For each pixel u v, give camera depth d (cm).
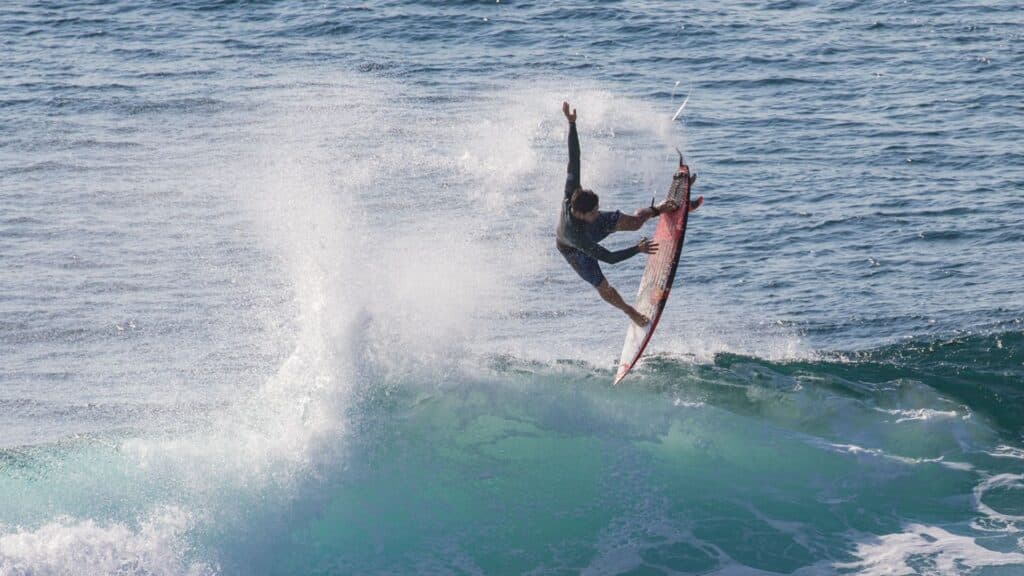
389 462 5200
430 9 14025
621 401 5806
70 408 5850
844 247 7719
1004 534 4638
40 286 7306
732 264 7562
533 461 5256
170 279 7462
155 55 12419
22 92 11125
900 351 6278
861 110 10519
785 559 4541
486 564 4544
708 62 12075
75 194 8800
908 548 4566
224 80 11538
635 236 8150
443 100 10888
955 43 12506
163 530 4600
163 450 5278
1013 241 7638
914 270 7325
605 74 11688
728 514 4856
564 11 13925
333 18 13712
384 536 4709
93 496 4881
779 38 12875
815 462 5238
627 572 4484
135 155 9600
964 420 5566
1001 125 9919
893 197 8488
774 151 9538
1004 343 6281
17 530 4612
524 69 11844
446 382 5859
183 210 8531
